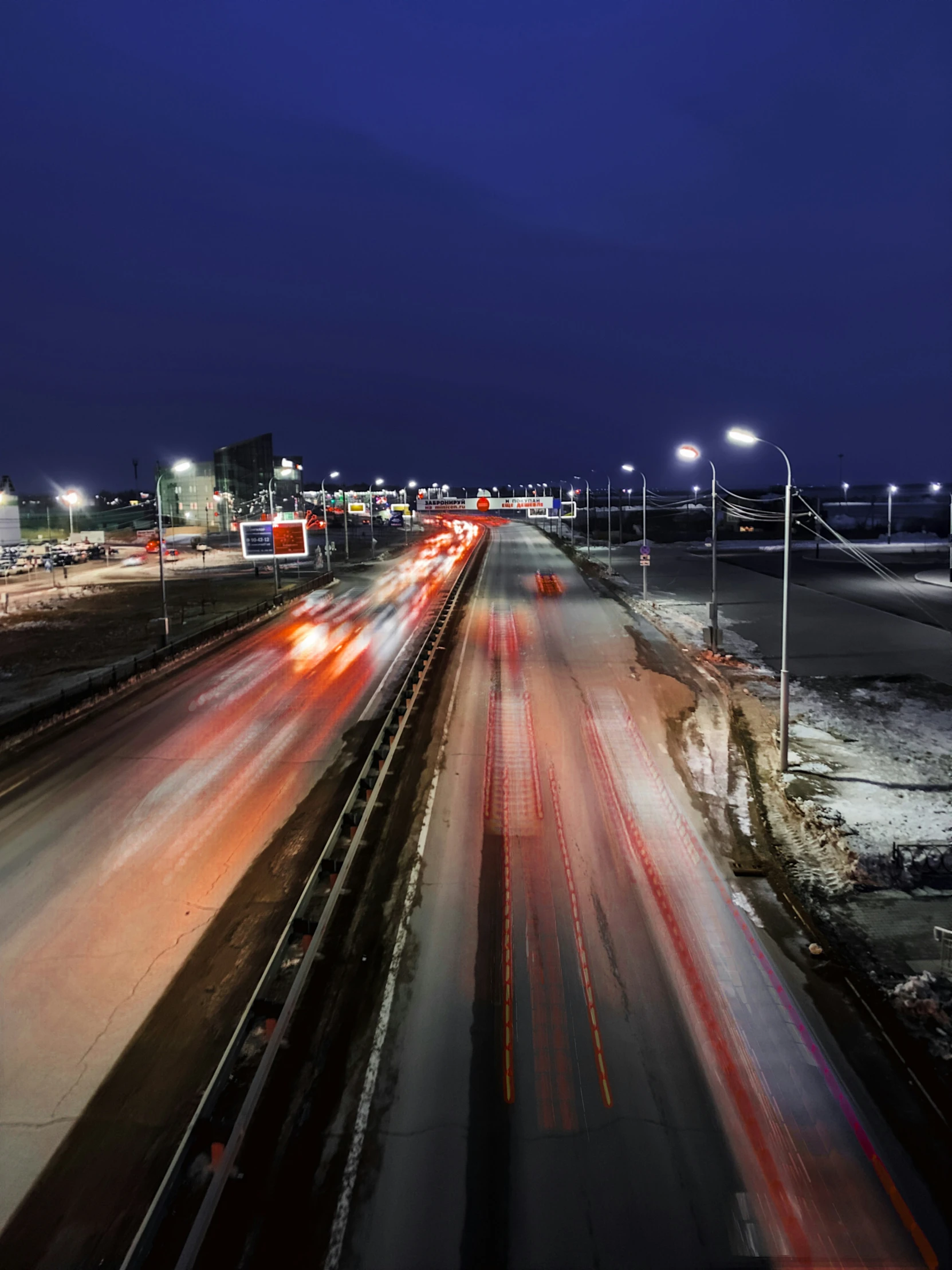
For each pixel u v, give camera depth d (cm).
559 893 1395
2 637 4147
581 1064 984
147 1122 930
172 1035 1075
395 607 4750
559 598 4984
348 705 2627
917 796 1798
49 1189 845
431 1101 930
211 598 5359
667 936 1259
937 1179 818
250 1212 795
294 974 1180
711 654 3288
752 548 8494
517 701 2594
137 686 2925
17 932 1326
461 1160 849
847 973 1155
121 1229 801
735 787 1866
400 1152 861
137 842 1648
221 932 1315
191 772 2039
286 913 1369
